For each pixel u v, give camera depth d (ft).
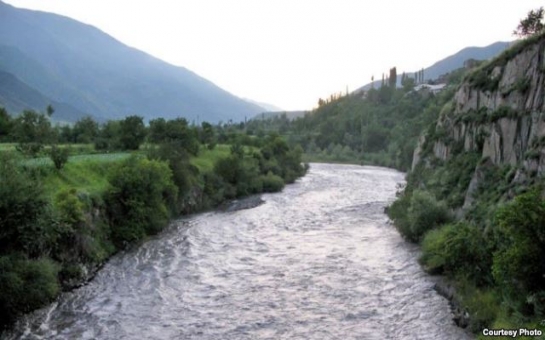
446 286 80.38
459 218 108.47
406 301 76.74
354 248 112.16
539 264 56.24
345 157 479.82
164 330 65.77
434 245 92.58
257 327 66.85
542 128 87.97
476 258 77.97
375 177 301.63
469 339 62.18
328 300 77.51
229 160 207.82
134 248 110.11
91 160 138.62
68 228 84.79
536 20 132.16
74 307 73.36
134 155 130.52
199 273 92.27
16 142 176.14
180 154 167.53
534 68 101.35
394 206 142.61
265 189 226.17
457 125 144.97
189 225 138.41
